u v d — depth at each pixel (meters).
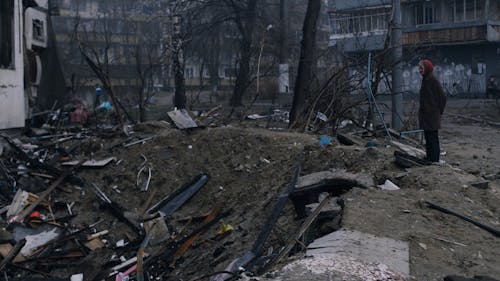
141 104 20.48
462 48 41.22
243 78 30.78
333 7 42.50
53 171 12.76
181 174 12.17
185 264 8.95
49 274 9.36
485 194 7.59
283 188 9.77
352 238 5.54
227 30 38.50
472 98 39.56
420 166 8.87
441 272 5.00
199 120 15.48
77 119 19.56
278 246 7.03
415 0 42.78
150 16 54.47
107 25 60.28
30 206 11.22
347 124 15.85
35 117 19.52
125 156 13.21
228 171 11.72
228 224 9.63
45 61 23.00
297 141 12.02
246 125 16.67
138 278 7.70
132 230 10.71
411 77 41.59
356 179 7.96
